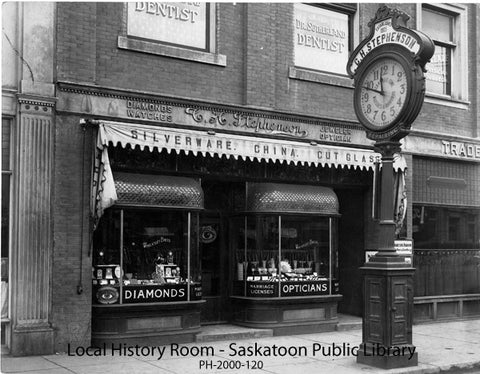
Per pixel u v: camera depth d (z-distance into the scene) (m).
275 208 11.81
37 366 8.57
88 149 9.77
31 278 9.23
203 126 10.96
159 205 10.41
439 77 14.99
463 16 15.12
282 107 12.15
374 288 9.07
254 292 11.73
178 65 10.93
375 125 9.30
